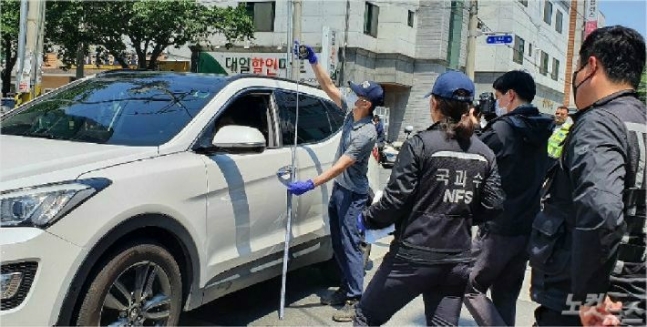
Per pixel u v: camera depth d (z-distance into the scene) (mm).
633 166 1968
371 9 26719
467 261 2803
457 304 2867
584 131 2010
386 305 2896
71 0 18266
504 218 3473
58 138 3639
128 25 19172
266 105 4285
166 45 20578
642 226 1982
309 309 4445
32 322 2613
